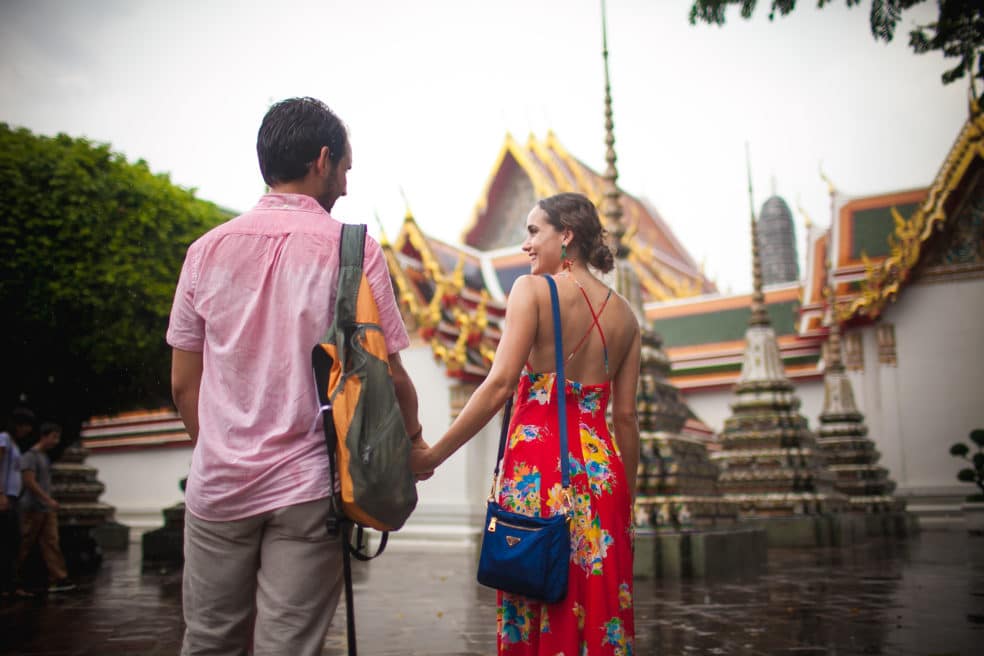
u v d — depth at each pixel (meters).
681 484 10.24
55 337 11.44
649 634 5.92
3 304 10.98
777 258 48.41
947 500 20.95
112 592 9.06
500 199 29.00
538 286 2.78
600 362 2.84
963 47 7.29
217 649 2.28
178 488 22.44
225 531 2.26
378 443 2.17
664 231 41.69
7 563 8.58
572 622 2.53
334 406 2.19
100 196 11.78
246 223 2.42
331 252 2.40
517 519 2.56
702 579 9.55
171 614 7.34
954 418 21.30
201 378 2.48
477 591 9.05
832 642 5.58
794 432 16.61
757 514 16.33
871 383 22.17
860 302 21.50
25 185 11.26
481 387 2.66
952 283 21.72
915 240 21.34
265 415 2.28
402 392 2.49
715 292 42.50
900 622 6.41
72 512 16.67
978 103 7.33
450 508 16.39
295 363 2.31
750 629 6.12
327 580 2.26
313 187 2.55
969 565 11.23
